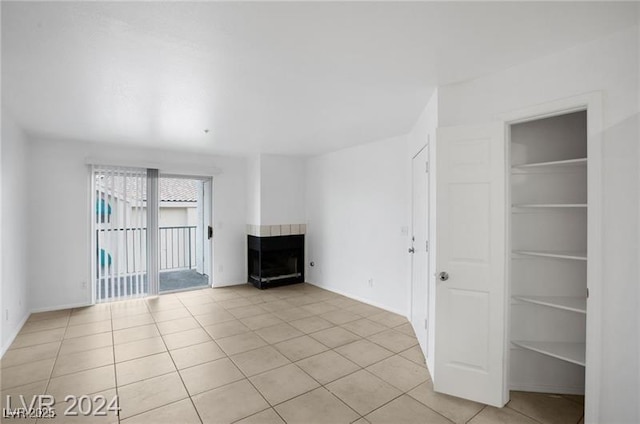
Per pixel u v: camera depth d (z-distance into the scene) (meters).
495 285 2.22
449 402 2.27
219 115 3.23
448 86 2.46
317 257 5.62
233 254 5.74
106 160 4.44
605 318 1.81
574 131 2.34
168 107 2.97
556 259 2.34
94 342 3.23
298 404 2.23
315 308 4.38
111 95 2.66
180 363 2.80
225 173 5.63
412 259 3.71
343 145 4.72
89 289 4.43
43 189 4.12
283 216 5.63
